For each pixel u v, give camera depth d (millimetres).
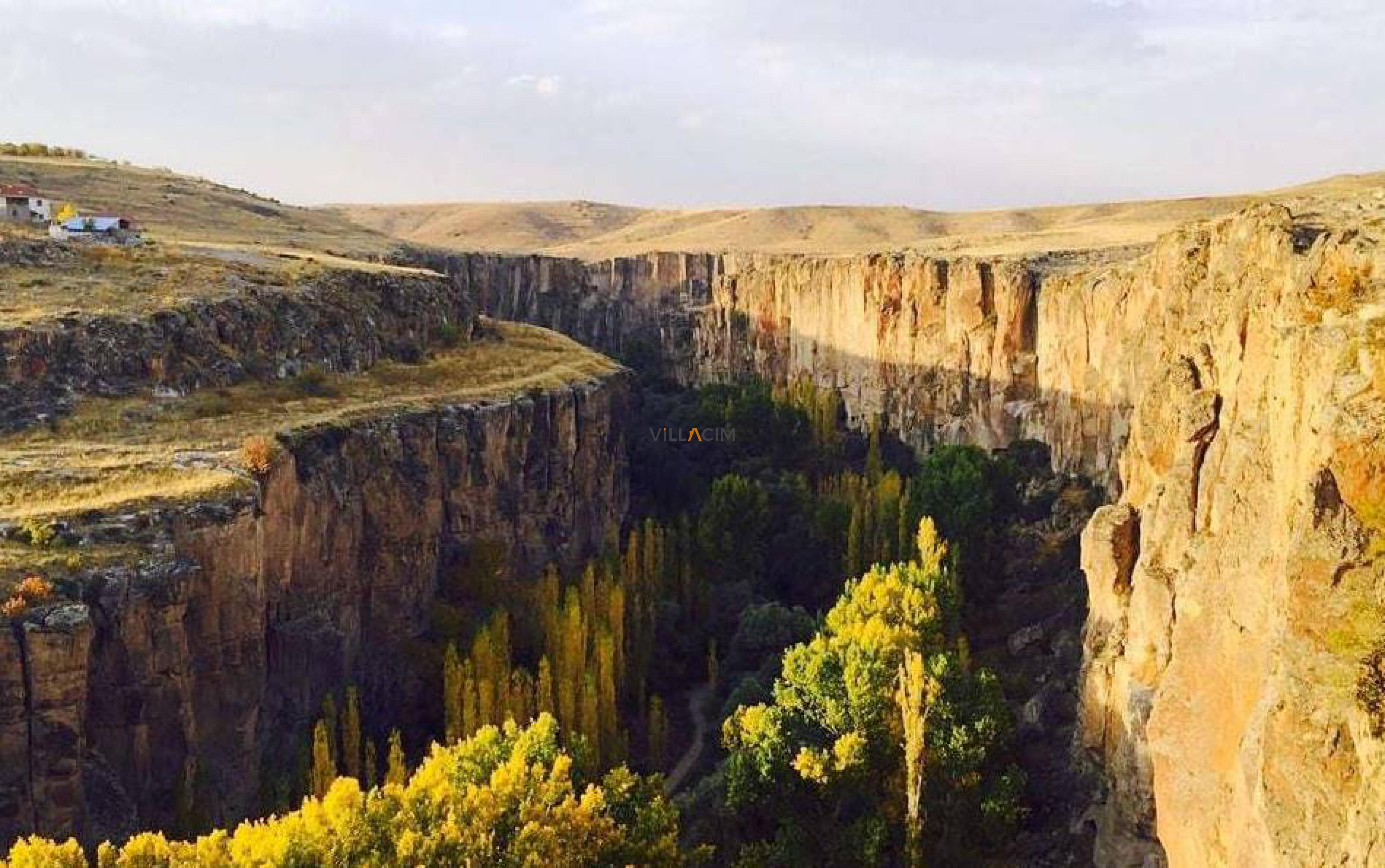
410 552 88312
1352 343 31078
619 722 86812
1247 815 33062
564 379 117188
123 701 59031
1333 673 27875
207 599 64500
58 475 66375
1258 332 42094
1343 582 28484
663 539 109000
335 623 80125
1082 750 58938
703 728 90375
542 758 57344
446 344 122188
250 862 43250
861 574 108625
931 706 61219
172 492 65625
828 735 64312
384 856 45125
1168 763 42188
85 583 57750
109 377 80125
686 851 61469
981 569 102938
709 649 101250
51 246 96125
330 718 69375
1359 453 28641
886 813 59625
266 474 71562
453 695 73688
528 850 45844
